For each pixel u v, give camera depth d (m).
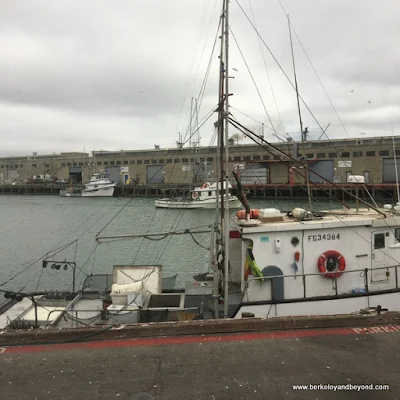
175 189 67.81
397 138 66.12
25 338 5.43
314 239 9.31
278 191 70.50
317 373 4.46
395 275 9.88
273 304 9.14
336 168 69.88
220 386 4.24
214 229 10.08
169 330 5.57
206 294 9.81
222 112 8.70
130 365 4.73
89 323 8.91
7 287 20.70
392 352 4.91
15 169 124.75
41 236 36.50
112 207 63.81
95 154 103.12
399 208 11.09
